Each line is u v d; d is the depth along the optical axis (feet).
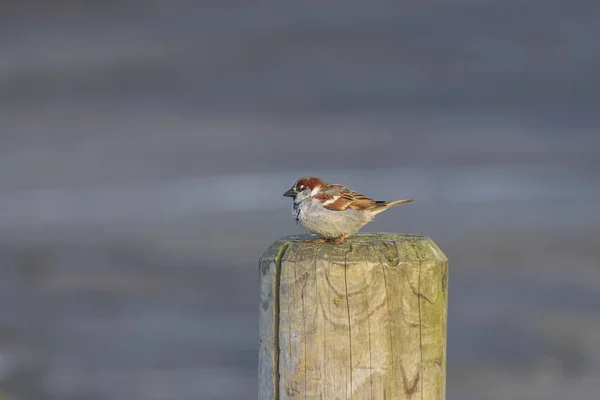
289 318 13.09
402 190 71.31
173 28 215.31
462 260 52.34
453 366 36.83
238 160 85.40
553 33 209.87
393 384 12.93
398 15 226.17
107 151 92.12
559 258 52.34
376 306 12.86
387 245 13.20
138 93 152.56
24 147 95.25
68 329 40.52
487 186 73.05
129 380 35.19
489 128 115.03
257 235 56.70
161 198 67.51
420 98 152.46
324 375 12.96
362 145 96.32
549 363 37.01
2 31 209.87
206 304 43.88
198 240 55.52
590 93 155.84
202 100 147.43
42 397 32.86
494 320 41.73
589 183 74.18
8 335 39.42
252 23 219.00
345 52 190.80
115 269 49.49
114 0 239.50
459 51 193.57
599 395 34.19
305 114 132.26
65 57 180.75
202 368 36.47
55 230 58.08
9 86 155.74
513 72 176.76
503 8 233.76
